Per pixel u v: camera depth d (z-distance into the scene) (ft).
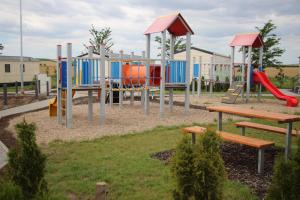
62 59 36.94
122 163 20.49
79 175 18.20
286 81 146.20
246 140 20.03
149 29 46.11
